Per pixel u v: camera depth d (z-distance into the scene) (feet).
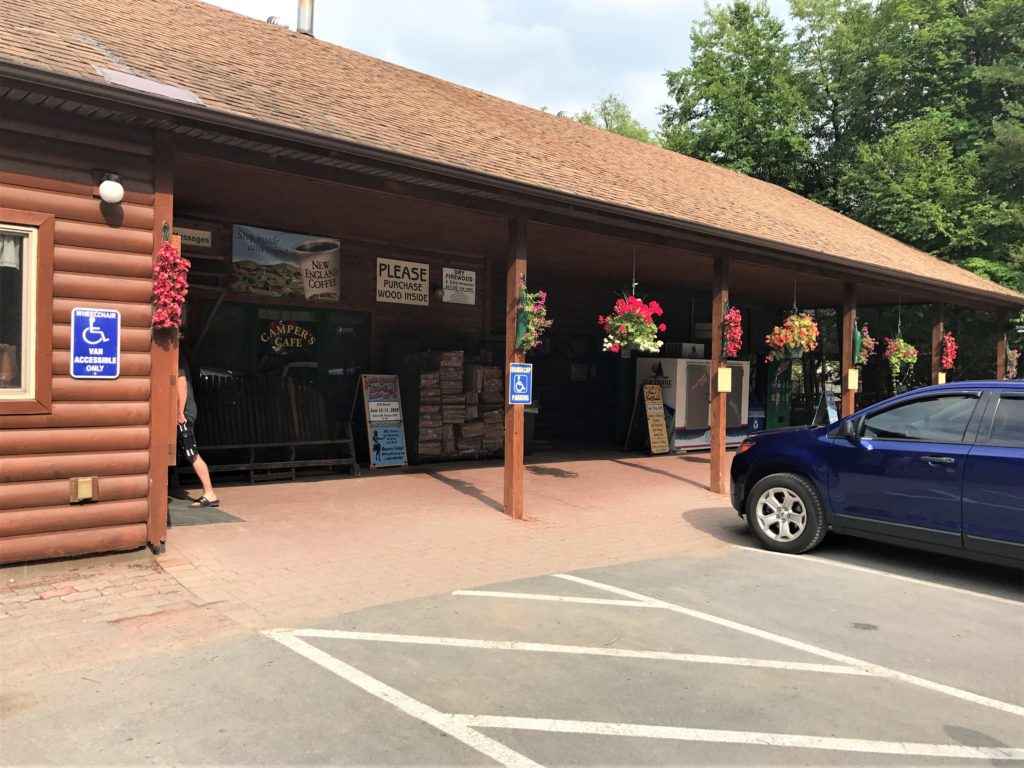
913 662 13.82
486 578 18.34
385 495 28.50
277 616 14.84
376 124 23.29
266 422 31.35
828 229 46.01
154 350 18.04
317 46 34.53
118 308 17.57
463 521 24.50
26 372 16.46
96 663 12.28
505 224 32.30
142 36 22.71
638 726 10.80
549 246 36.81
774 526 22.49
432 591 17.02
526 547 21.67
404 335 38.81
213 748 9.68
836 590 18.35
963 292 46.16
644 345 29.04
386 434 35.55
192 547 19.40
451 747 9.97
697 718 11.14
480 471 35.42
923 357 67.51
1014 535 17.63
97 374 17.29
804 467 21.74
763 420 57.62
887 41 77.92
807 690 12.37
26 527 16.47
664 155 49.98
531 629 14.75
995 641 15.06
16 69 14.58
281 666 12.41
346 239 36.11
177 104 16.74
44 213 16.42
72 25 20.44
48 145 16.52
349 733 10.23
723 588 18.22
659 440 45.98
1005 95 68.95
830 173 82.07
